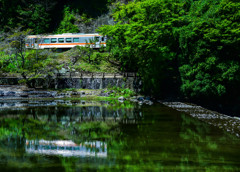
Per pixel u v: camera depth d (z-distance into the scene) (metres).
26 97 27.27
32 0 56.53
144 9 27.48
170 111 17.77
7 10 53.50
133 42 26.61
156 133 10.41
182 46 23.98
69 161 6.75
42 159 6.93
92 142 8.93
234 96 25.77
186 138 9.47
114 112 17.06
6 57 37.97
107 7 59.47
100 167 6.24
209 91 22.23
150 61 29.06
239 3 20.22
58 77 32.62
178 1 28.62
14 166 6.33
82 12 59.09
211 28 20.98
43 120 13.62
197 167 6.29
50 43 40.53
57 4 59.94
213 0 23.70
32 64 33.34
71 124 12.55
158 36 26.64
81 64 37.94
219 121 13.52
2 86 30.42
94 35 40.16
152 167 6.24
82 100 25.56
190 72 23.23
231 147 8.21
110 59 39.78
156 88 29.08
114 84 32.28
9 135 9.99
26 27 54.62
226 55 21.39
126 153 7.57
